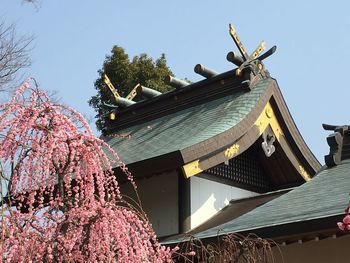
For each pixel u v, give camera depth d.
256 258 6.88
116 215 5.04
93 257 4.80
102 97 20.38
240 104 10.52
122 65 20.69
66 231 4.85
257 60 11.15
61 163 5.15
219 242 6.55
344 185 7.66
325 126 9.30
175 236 8.96
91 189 5.13
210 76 11.69
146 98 12.90
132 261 4.98
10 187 5.02
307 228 6.36
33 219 4.94
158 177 9.85
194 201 9.57
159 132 11.39
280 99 10.82
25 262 4.65
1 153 4.97
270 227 6.64
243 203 10.17
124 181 8.91
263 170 11.37
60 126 5.14
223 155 9.35
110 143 12.27
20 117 5.05
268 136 10.61
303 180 11.27
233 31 10.97
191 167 8.73
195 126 10.59
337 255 7.00
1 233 4.63
